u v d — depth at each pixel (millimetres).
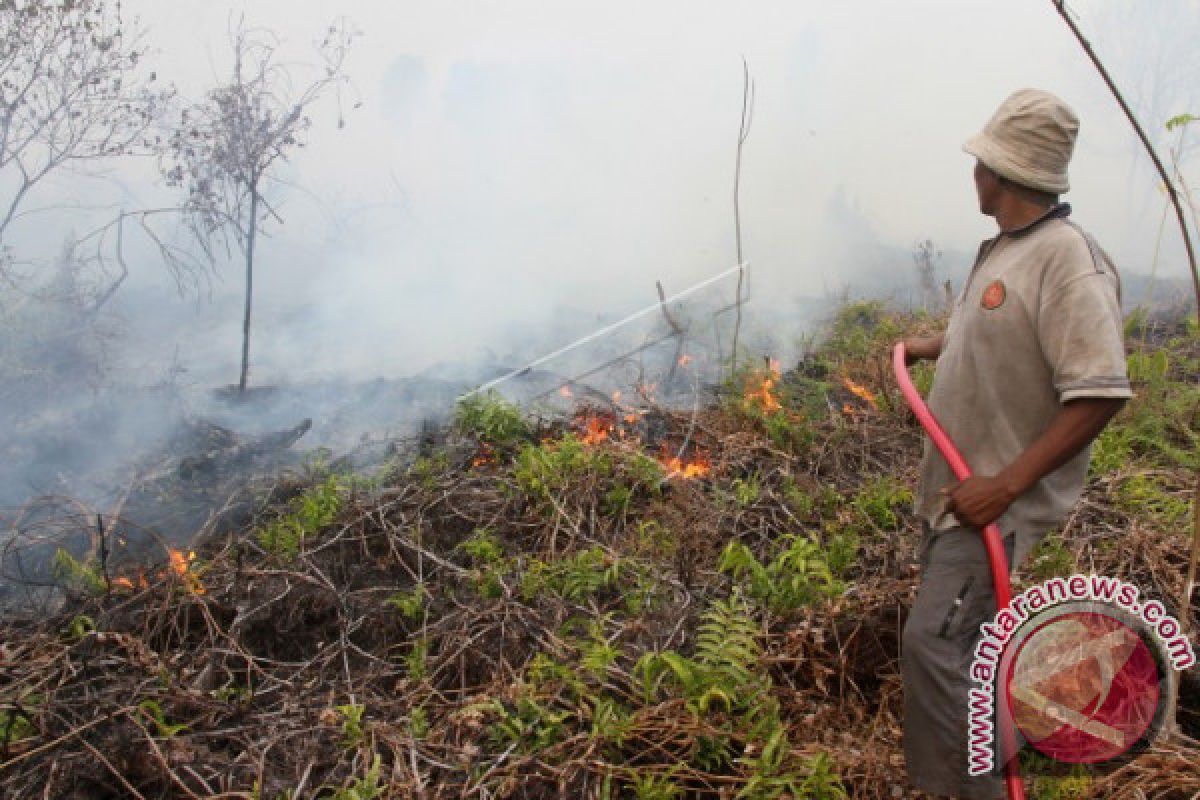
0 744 2592
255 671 3041
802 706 2713
